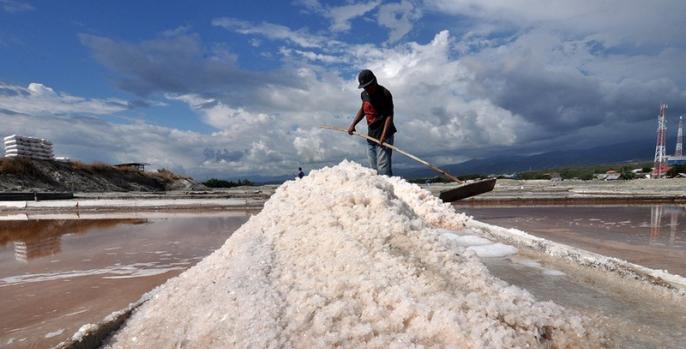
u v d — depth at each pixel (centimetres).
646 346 128
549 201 934
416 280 156
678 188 1173
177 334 144
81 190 2119
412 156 501
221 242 439
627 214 655
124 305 218
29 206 1021
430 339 124
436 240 192
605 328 140
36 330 184
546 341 126
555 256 264
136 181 2692
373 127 518
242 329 133
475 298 142
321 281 162
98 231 575
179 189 2878
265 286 161
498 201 954
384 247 181
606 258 243
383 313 138
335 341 122
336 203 225
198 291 178
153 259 356
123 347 147
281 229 224
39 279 290
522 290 158
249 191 1688
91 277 291
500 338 120
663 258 312
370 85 492
